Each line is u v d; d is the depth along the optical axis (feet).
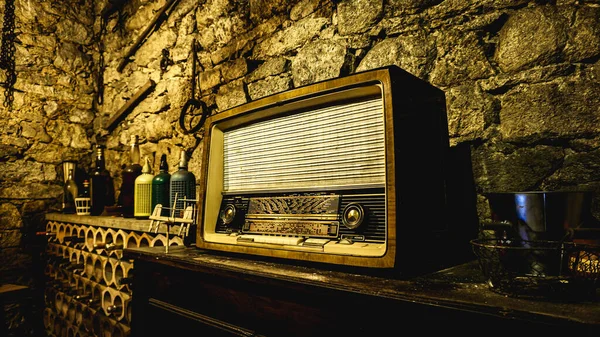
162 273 4.75
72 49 11.87
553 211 3.24
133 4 11.12
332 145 3.80
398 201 3.14
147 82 10.02
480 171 4.70
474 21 4.89
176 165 9.06
